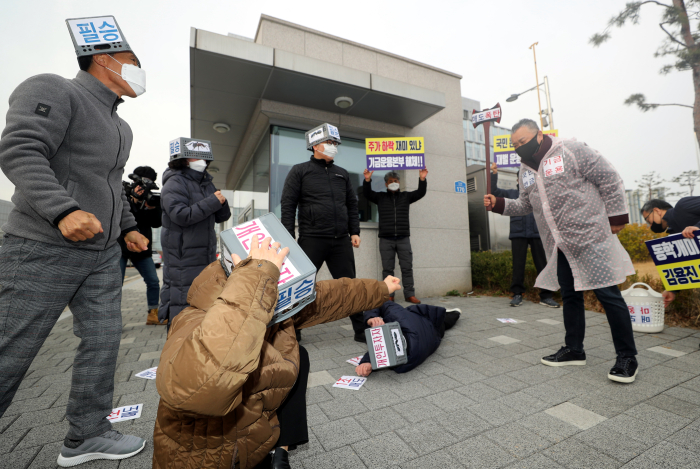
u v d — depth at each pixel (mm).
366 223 5676
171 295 2654
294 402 1171
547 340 3268
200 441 909
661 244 3188
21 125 1185
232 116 5645
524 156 2682
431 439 1633
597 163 2377
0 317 1221
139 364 2824
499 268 6180
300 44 5488
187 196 2764
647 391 2096
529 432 1676
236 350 686
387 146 5363
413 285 5641
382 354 2418
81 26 1447
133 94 1574
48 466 1480
